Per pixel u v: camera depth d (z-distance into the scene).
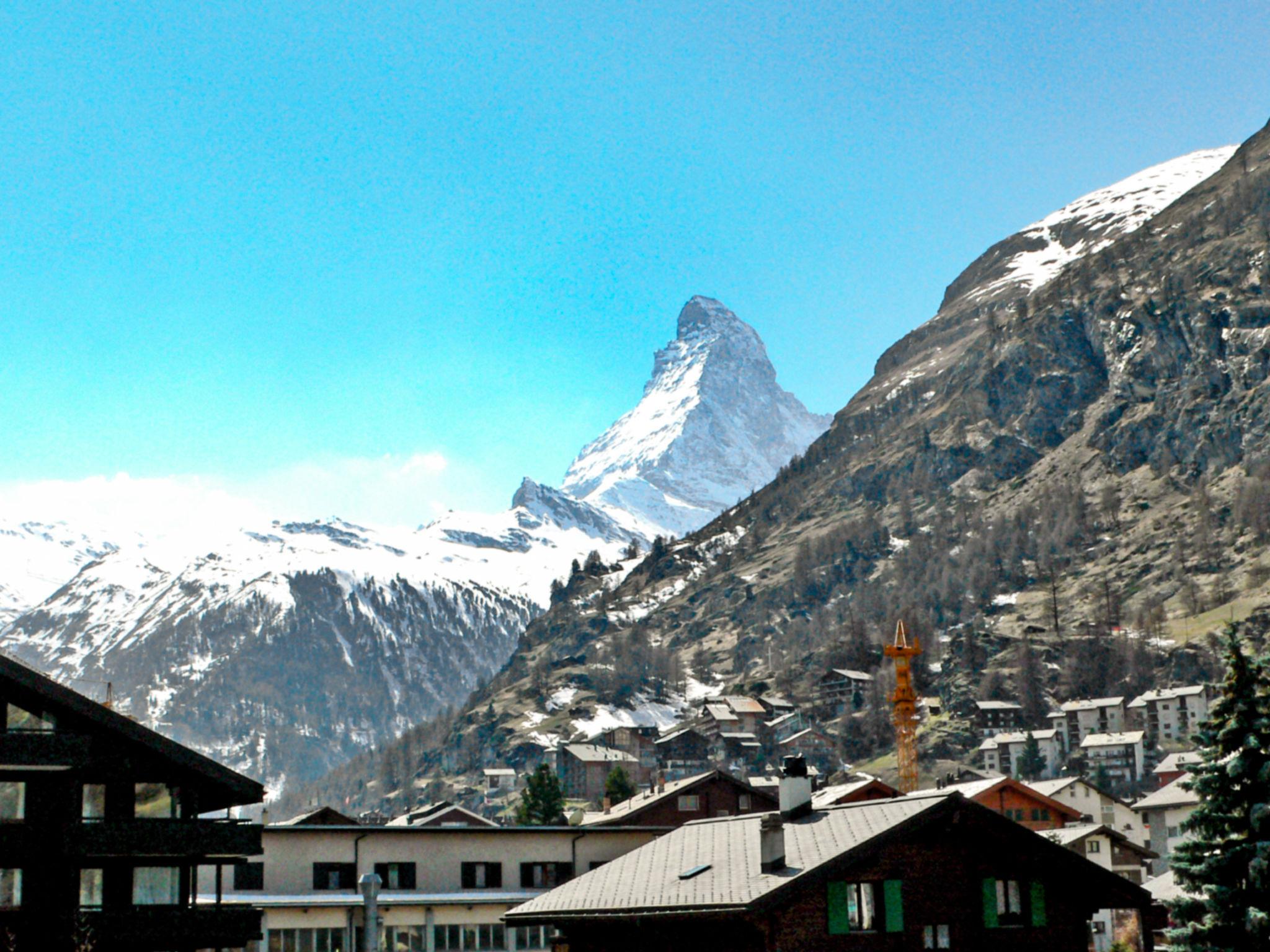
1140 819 166.88
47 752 57.53
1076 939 59.38
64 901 58.53
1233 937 56.16
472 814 146.62
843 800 114.75
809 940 54.72
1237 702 58.44
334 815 111.88
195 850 60.72
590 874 67.81
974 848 58.47
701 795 117.56
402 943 93.69
